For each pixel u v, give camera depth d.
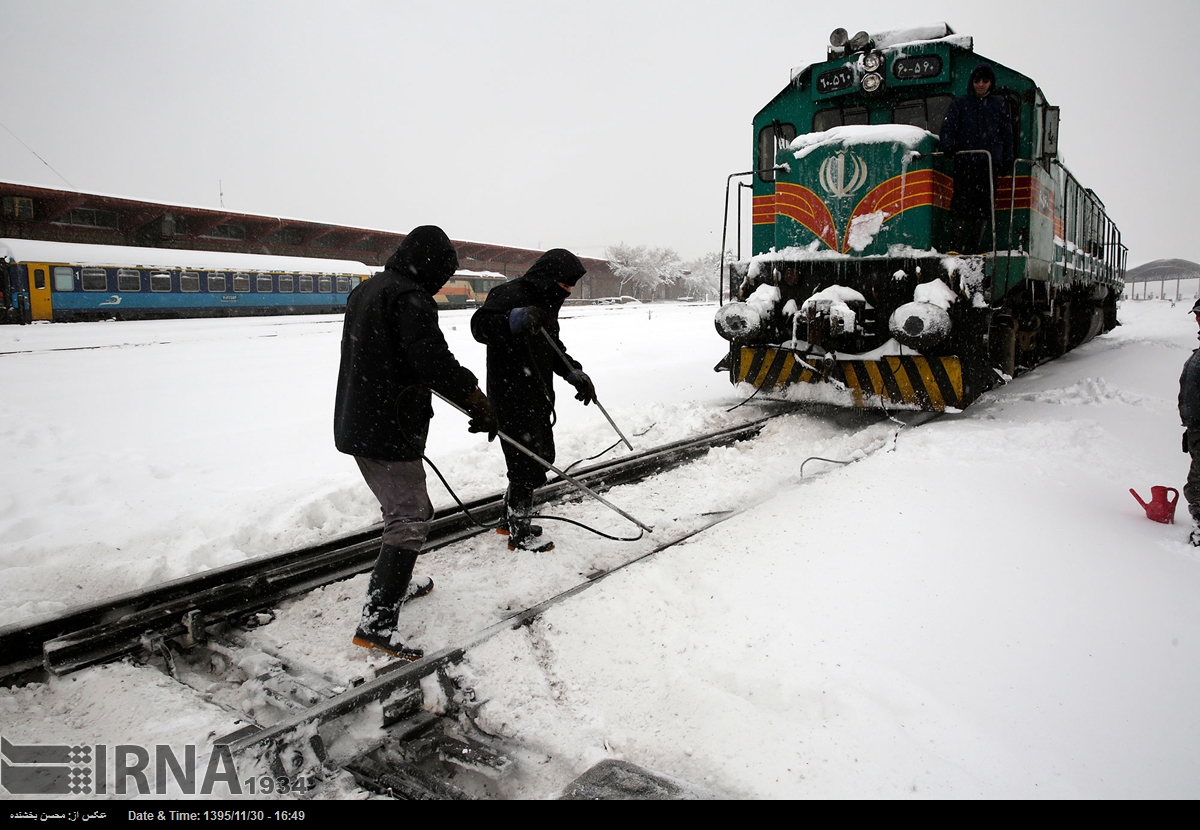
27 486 5.82
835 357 7.52
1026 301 8.55
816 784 2.26
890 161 7.28
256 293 35.22
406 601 3.62
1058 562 3.72
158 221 41.50
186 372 13.62
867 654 2.91
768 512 4.54
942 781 2.23
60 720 2.71
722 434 6.98
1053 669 2.80
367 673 3.02
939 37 7.75
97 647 3.12
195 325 28.22
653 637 3.15
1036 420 7.10
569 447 6.73
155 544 4.58
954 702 2.60
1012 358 8.02
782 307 8.05
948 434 6.39
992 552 3.83
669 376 11.89
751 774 2.34
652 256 89.88
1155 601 3.33
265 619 3.53
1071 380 9.80
